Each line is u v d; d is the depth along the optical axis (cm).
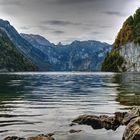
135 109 2558
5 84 8075
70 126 2423
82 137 2077
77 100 4338
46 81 10125
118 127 2361
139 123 1984
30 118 2816
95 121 2478
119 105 3731
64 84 8319
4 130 2305
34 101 4228
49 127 2400
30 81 10019
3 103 3988
